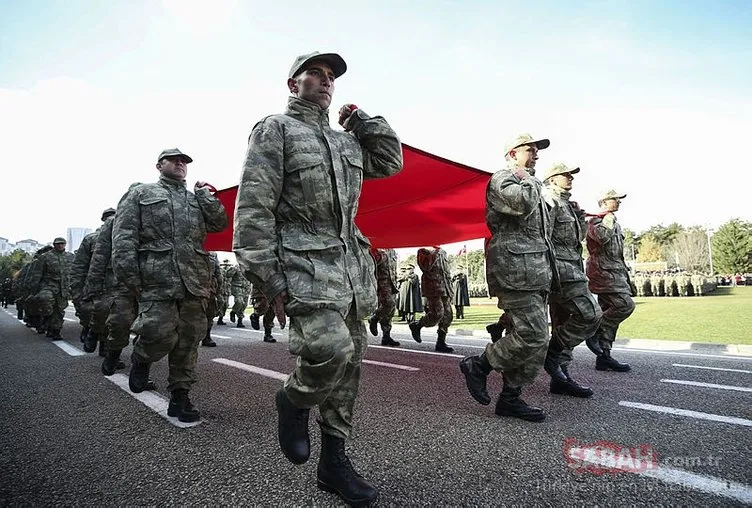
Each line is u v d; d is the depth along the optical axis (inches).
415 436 122.0
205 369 236.1
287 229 85.7
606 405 152.4
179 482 95.5
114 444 121.5
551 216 178.2
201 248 153.9
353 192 94.3
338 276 83.9
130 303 219.6
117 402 168.1
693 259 2630.4
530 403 157.0
